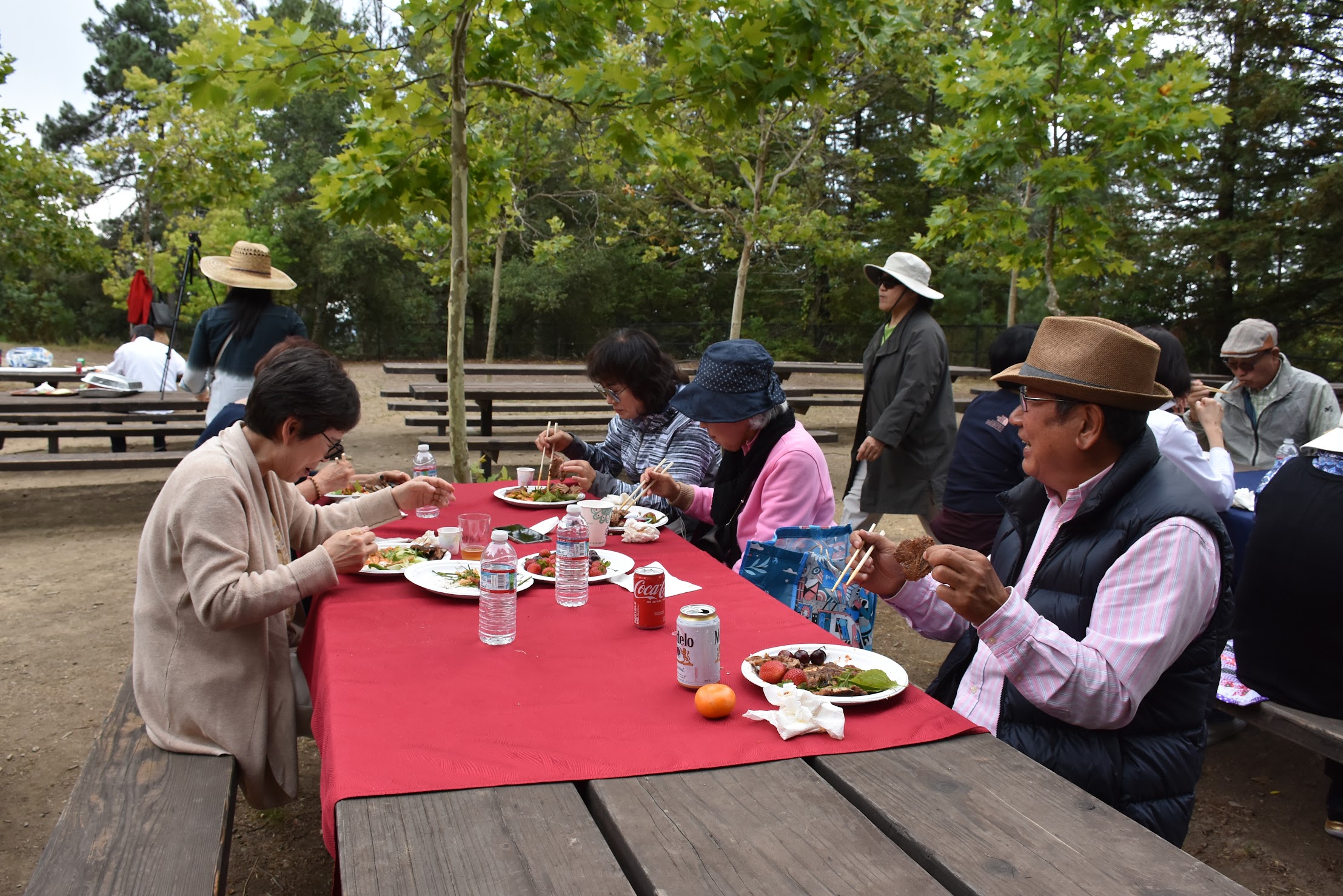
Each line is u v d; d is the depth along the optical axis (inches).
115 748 82.4
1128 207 770.8
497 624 81.5
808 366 415.8
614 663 77.7
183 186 600.1
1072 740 73.5
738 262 1162.0
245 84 167.8
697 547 126.6
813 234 463.8
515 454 364.8
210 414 205.2
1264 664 109.4
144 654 84.0
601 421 374.0
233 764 80.0
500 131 450.6
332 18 819.4
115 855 64.8
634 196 616.1
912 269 201.2
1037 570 78.0
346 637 83.4
